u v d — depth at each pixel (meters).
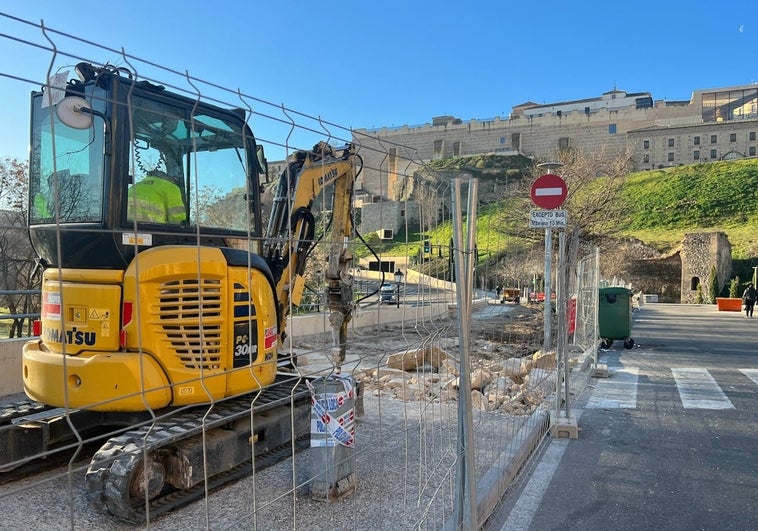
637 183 79.50
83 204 4.44
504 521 4.39
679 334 19.06
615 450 6.16
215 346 4.57
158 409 4.55
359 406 7.05
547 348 9.95
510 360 10.18
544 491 5.00
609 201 23.30
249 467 5.05
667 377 10.45
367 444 5.90
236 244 5.48
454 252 3.51
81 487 4.74
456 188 3.51
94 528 4.02
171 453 4.39
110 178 4.32
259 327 4.96
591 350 12.27
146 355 4.29
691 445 6.35
